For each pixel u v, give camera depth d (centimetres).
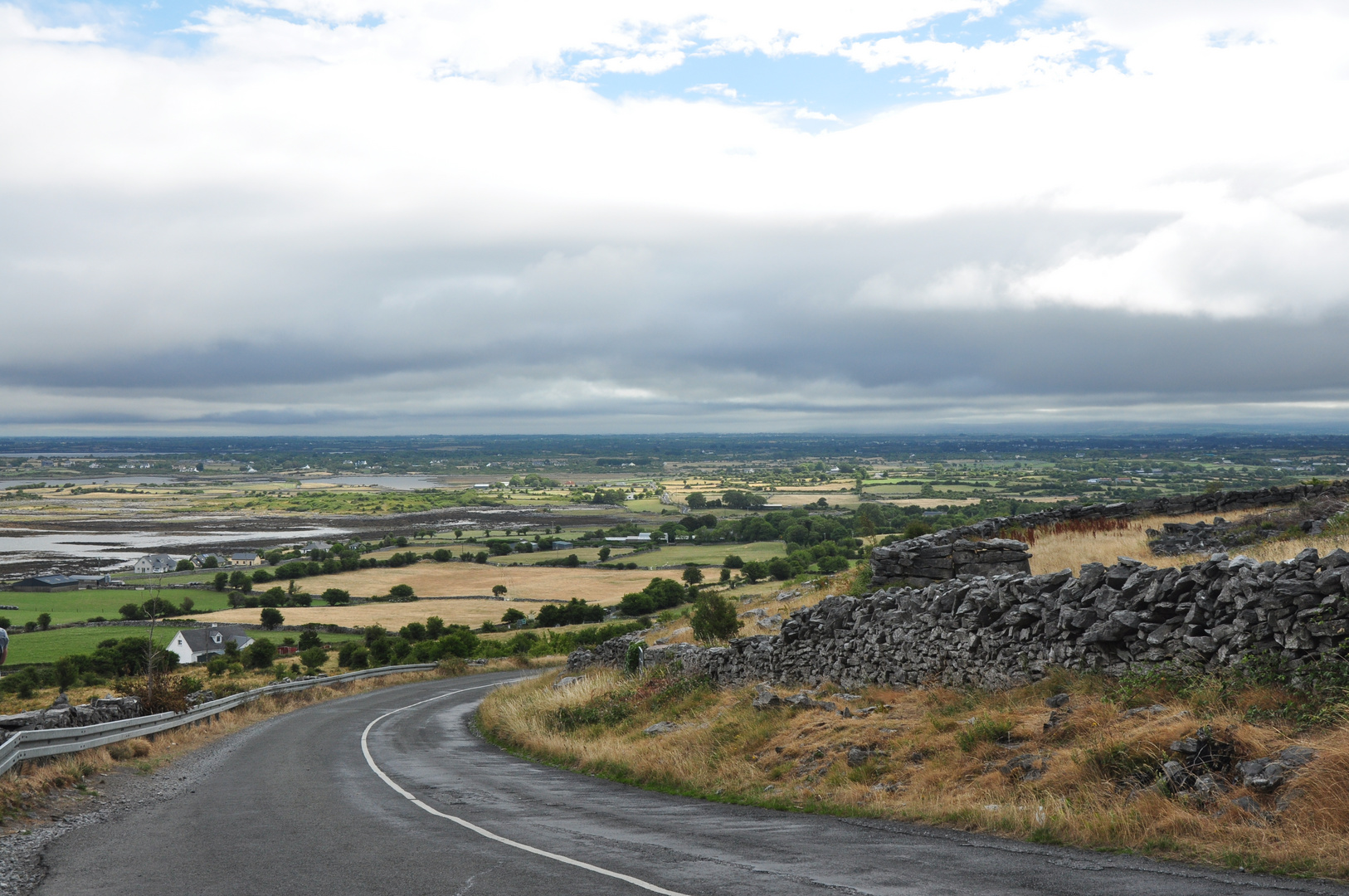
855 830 973
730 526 17438
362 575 13975
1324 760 802
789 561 9769
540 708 2552
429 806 1258
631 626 6700
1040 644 1339
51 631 9631
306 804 1305
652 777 1512
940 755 1181
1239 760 884
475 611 10388
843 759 1297
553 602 10612
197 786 1519
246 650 8250
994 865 774
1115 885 688
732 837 966
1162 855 765
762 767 1397
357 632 9475
